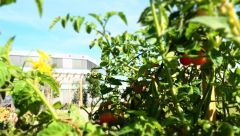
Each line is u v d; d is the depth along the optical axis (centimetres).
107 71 338
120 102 285
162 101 235
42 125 179
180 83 265
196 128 186
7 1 141
